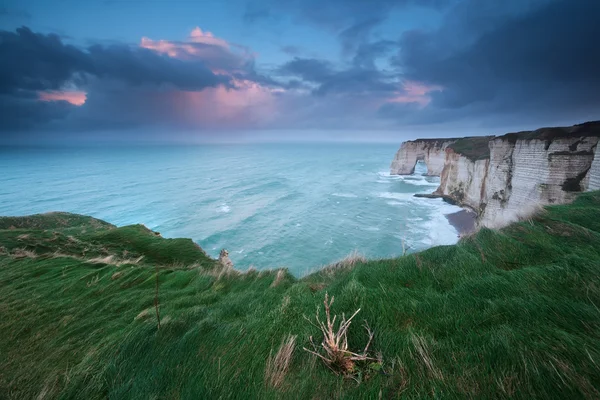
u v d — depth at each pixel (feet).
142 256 40.70
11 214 255.91
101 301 16.16
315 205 240.32
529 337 7.29
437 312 9.76
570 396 5.41
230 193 314.96
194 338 9.75
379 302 10.76
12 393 8.37
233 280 22.95
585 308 8.02
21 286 18.88
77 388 8.26
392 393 6.48
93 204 282.77
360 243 153.38
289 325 10.28
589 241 13.70
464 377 6.39
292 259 142.82
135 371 8.52
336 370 7.63
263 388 7.09
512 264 13.28
